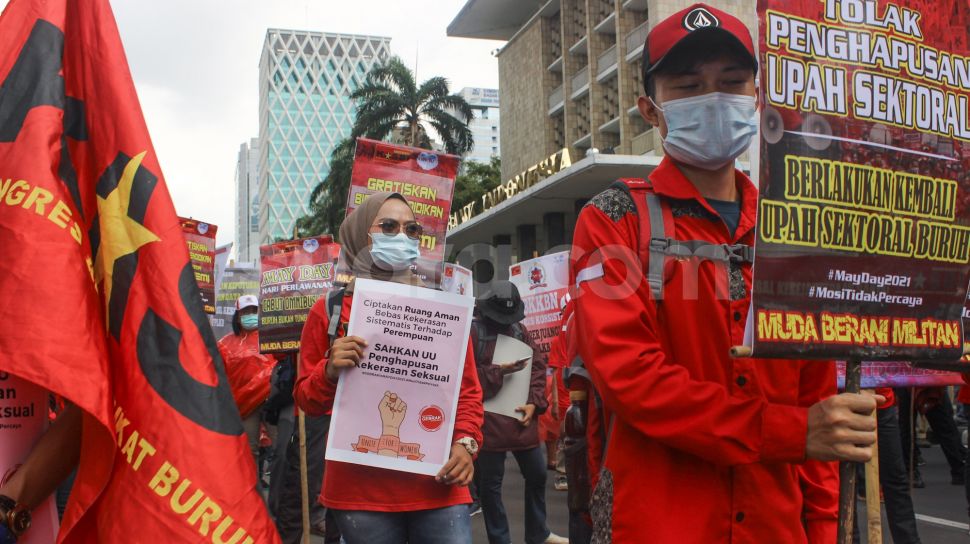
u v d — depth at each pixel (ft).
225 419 6.49
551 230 108.37
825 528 8.13
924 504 28.58
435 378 11.90
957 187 7.20
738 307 7.59
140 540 6.22
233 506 6.33
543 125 147.23
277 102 595.47
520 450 20.53
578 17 138.10
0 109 6.62
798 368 7.82
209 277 30.81
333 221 161.79
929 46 7.09
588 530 11.84
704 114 7.77
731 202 8.17
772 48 6.49
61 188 6.53
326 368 11.87
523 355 20.52
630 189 7.94
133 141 6.80
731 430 6.92
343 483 11.78
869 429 6.68
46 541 6.82
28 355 6.17
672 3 106.52
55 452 6.72
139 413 6.41
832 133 6.66
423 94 146.82
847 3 6.75
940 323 7.11
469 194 171.12
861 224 6.77
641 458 7.52
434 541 11.81
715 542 7.32
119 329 6.59
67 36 6.98
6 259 6.31
